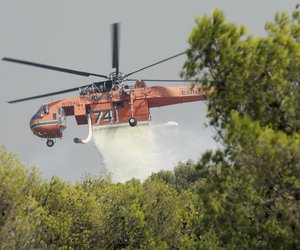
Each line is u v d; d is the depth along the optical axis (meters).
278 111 33.59
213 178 35.69
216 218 37.69
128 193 89.69
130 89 161.25
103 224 80.88
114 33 126.81
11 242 47.28
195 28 35.41
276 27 35.78
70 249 66.50
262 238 36.12
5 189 48.06
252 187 34.56
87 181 101.75
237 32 34.97
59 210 73.81
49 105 160.38
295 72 34.41
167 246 82.69
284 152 29.98
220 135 35.59
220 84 35.59
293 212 31.72
